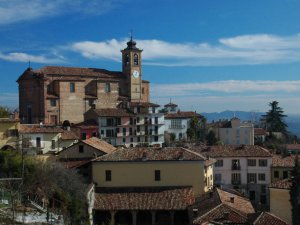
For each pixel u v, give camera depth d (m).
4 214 53.19
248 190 103.44
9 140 81.75
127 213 74.50
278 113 191.50
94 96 155.25
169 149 81.44
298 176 72.62
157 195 74.56
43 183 66.06
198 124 177.88
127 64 171.38
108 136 139.75
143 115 151.50
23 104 146.12
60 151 84.12
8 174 67.81
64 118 144.62
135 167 78.00
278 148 144.00
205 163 80.06
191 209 68.25
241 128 172.00
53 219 55.88
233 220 59.06
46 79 141.00
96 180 77.81
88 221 65.56
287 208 72.88
